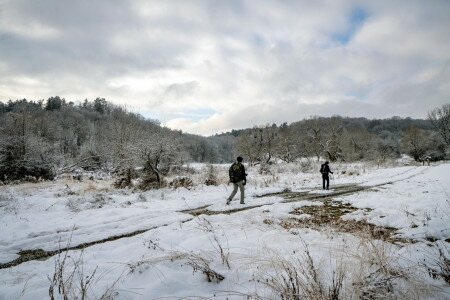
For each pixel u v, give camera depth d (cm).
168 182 1823
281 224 757
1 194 1318
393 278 354
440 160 6412
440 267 395
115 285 379
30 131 2914
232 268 427
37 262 538
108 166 2969
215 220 784
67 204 1116
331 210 958
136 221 843
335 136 6081
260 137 5734
